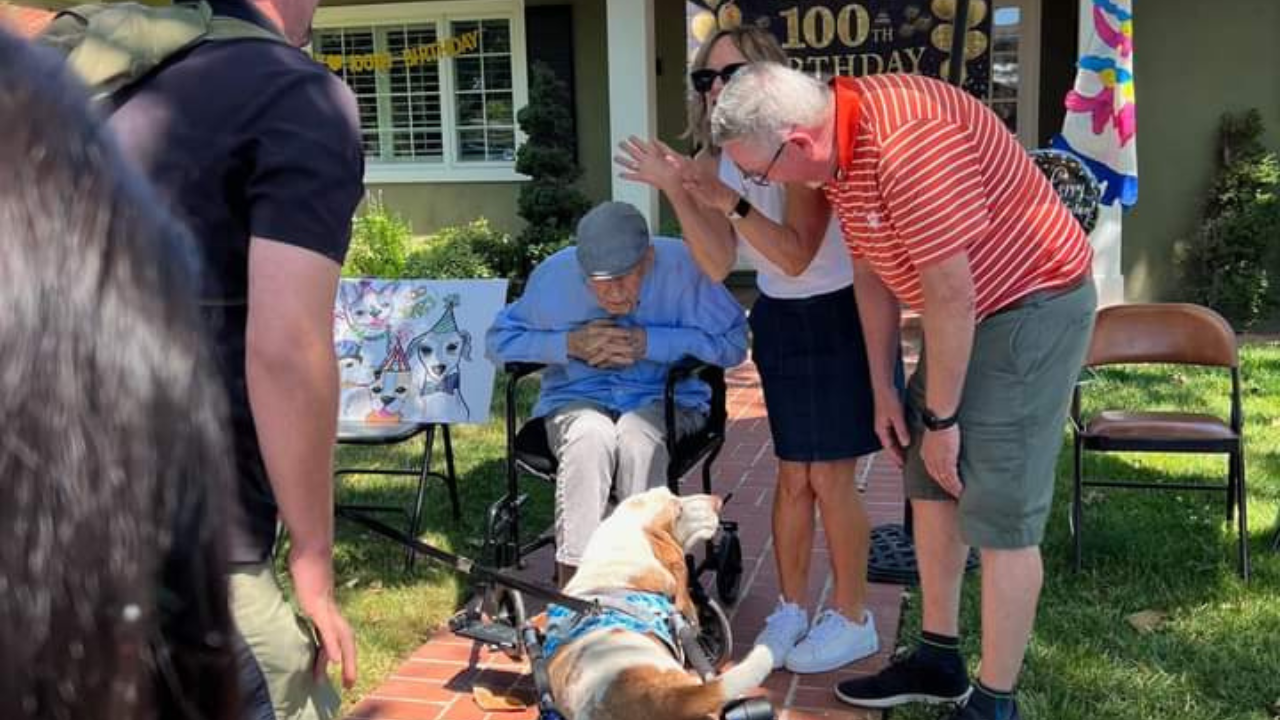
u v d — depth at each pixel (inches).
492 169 402.0
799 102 91.1
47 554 18.7
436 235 391.5
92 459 19.2
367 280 173.2
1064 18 351.6
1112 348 155.7
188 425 20.7
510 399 137.7
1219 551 150.4
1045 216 94.8
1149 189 330.3
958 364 93.4
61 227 19.5
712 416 140.2
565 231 360.8
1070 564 148.3
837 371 115.1
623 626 94.1
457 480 198.2
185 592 21.2
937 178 88.7
